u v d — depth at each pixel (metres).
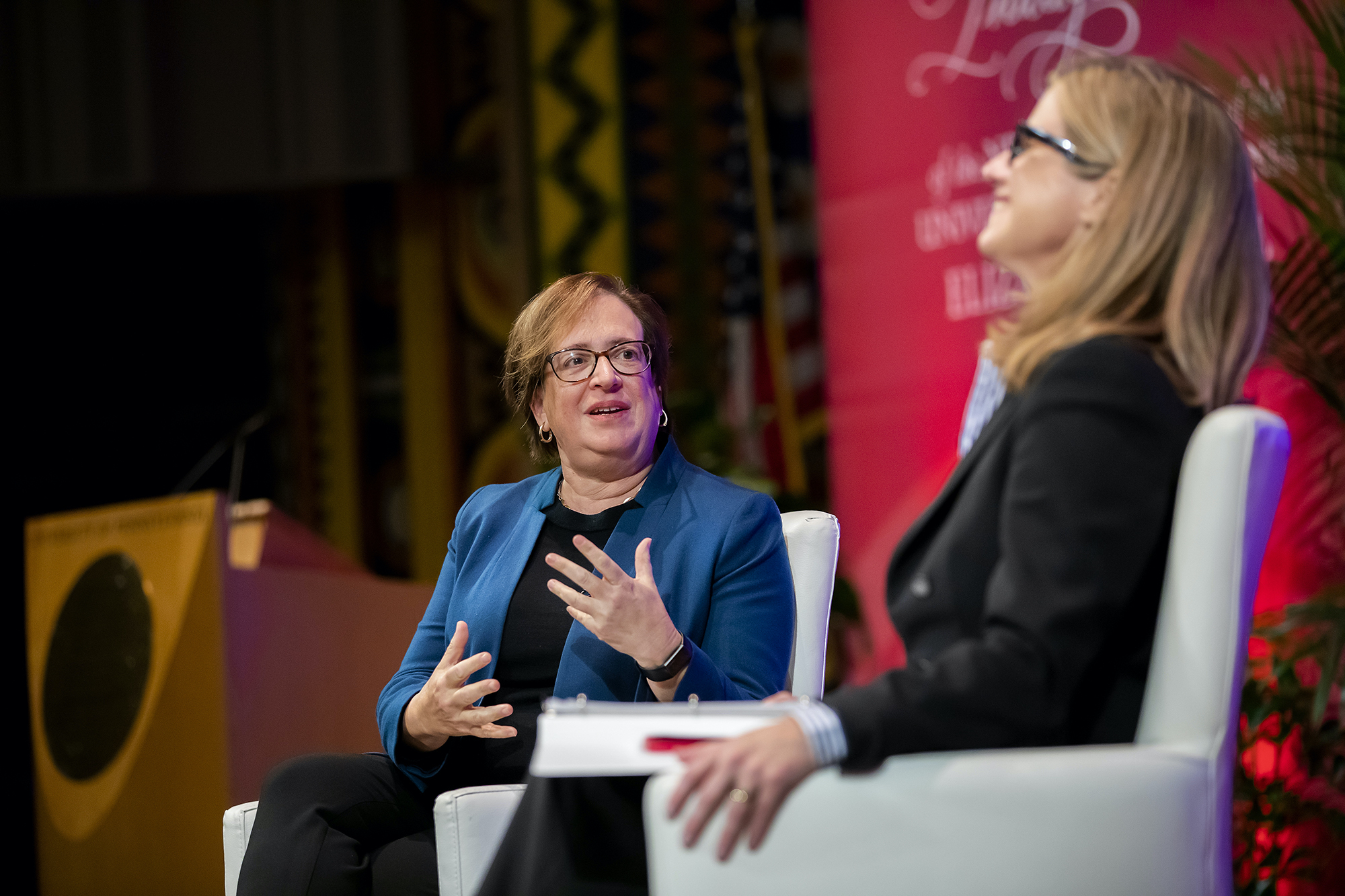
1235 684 2.34
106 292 12.10
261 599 5.22
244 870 3.05
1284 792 4.91
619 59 10.80
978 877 2.11
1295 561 5.63
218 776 4.93
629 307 3.70
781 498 8.31
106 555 5.32
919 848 2.12
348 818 3.17
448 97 11.91
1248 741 4.88
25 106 10.75
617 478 3.61
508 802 2.93
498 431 11.70
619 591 2.85
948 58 8.38
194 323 12.19
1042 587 2.22
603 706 2.29
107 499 11.98
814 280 10.05
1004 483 2.46
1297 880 5.36
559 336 3.63
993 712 2.19
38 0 10.80
